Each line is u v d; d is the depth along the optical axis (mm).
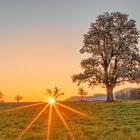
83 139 23531
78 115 44719
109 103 68812
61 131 27812
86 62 80688
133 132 26562
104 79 77875
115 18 83250
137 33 82438
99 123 34406
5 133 27734
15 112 51906
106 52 79938
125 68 78312
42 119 39719
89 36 81938
